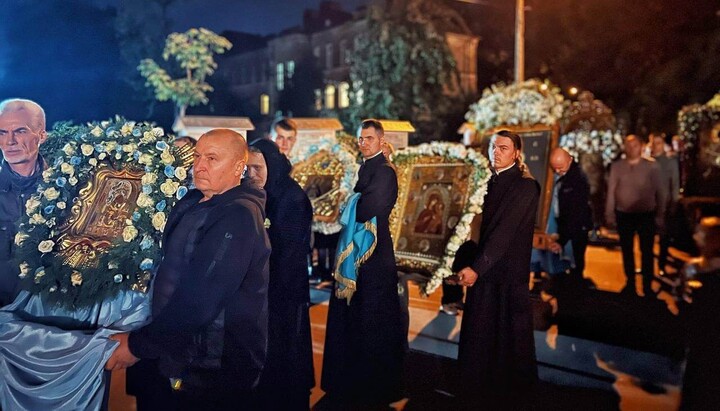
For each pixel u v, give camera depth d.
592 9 22.72
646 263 7.76
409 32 22.48
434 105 23.06
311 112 33.59
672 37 21.39
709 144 10.23
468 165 5.24
